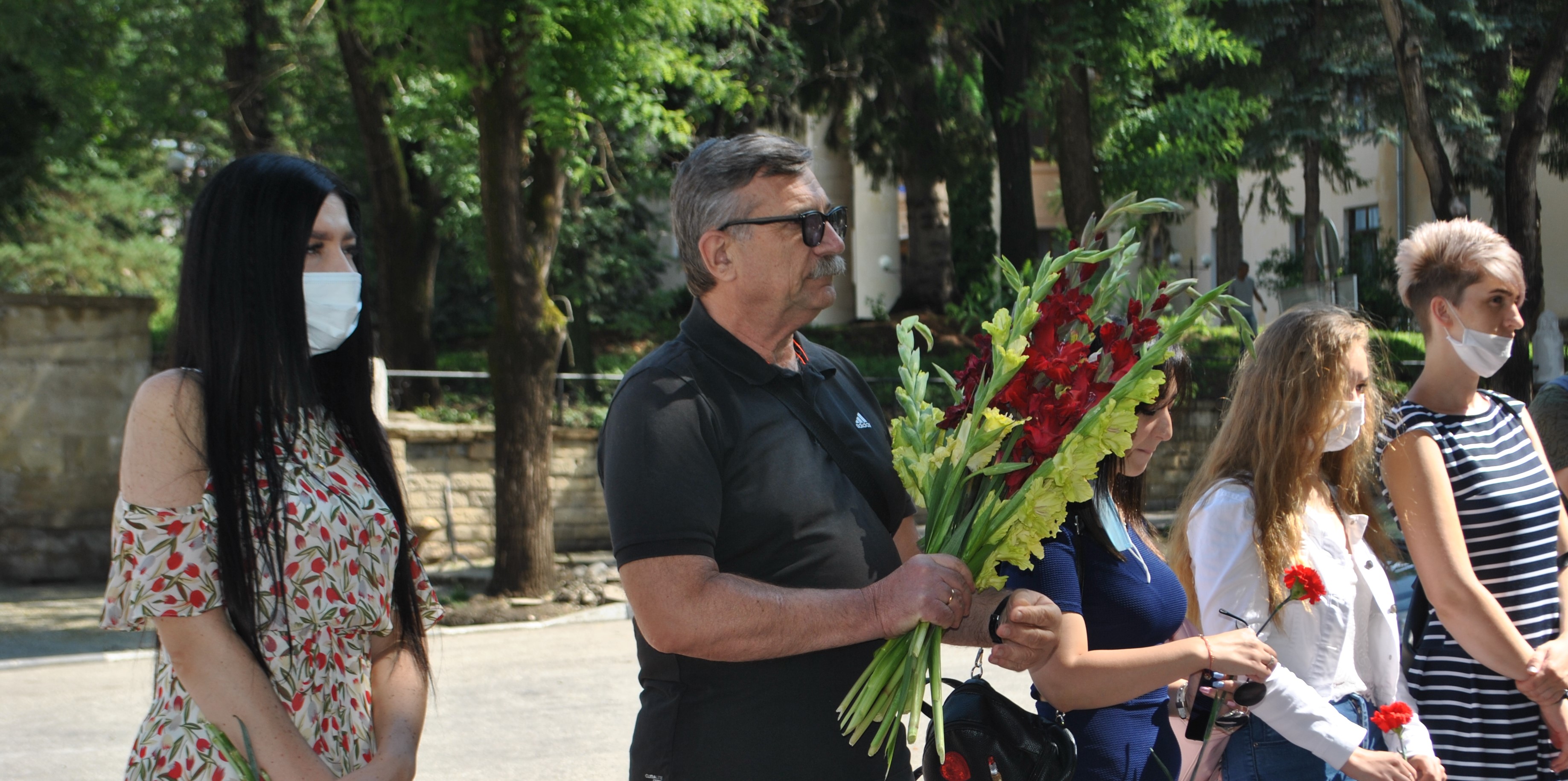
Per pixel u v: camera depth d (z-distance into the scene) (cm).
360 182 1683
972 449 203
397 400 1397
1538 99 1120
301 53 1366
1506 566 289
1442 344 297
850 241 2772
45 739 608
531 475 998
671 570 189
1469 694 292
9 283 1869
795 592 192
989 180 2050
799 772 202
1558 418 335
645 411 197
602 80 875
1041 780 211
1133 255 209
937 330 1891
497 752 568
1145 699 245
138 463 171
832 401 222
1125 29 1273
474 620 920
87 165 1542
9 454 1197
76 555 1220
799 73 1447
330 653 182
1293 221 2958
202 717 175
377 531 190
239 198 180
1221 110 1473
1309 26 1800
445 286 2011
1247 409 269
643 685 212
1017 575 229
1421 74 1084
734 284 207
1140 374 197
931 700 207
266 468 175
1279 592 257
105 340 1230
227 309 177
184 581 169
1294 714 242
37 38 1140
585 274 1627
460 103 1007
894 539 229
